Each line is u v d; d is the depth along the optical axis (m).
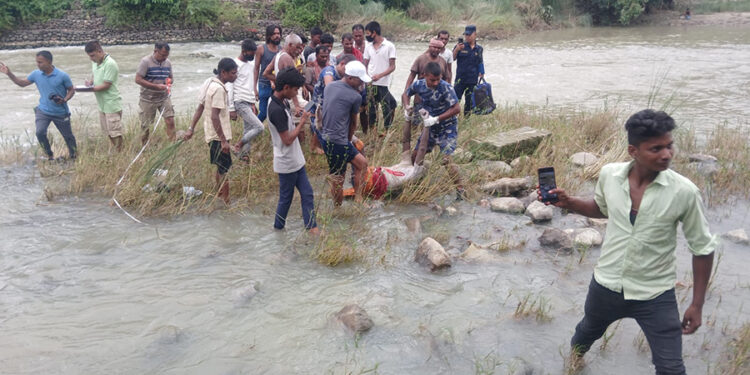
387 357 3.95
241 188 7.11
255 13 29.45
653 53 22.73
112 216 6.46
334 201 6.50
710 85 15.28
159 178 6.99
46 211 6.59
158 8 26.61
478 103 9.50
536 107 12.28
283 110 5.52
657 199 2.96
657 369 3.12
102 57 8.18
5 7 24.17
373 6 30.95
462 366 3.87
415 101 7.20
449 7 32.62
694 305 3.06
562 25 35.78
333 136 6.20
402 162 7.23
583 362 3.85
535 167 7.72
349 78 6.19
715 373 3.75
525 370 3.77
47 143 8.33
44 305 4.63
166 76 8.59
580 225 6.23
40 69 8.12
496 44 27.16
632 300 3.15
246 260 5.43
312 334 4.23
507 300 4.71
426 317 4.45
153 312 4.54
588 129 9.68
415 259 5.40
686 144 9.02
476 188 7.21
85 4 26.31
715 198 6.98
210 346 4.09
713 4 41.03
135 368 3.84
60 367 3.84
